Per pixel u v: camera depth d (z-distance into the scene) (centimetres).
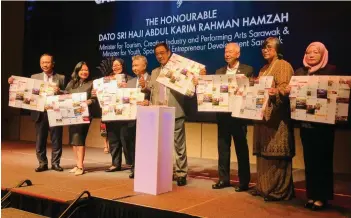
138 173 338
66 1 730
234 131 345
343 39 470
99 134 682
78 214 307
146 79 410
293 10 502
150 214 287
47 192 333
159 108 329
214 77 341
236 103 317
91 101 418
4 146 676
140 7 643
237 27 546
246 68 343
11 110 800
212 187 356
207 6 573
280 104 303
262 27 527
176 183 379
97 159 543
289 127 306
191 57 590
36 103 422
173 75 358
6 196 340
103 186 361
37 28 767
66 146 689
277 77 303
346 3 466
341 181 413
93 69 698
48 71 442
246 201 309
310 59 290
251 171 462
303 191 351
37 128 438
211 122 585
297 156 491
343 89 267
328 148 289
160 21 621
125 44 662
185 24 595
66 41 731
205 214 271
